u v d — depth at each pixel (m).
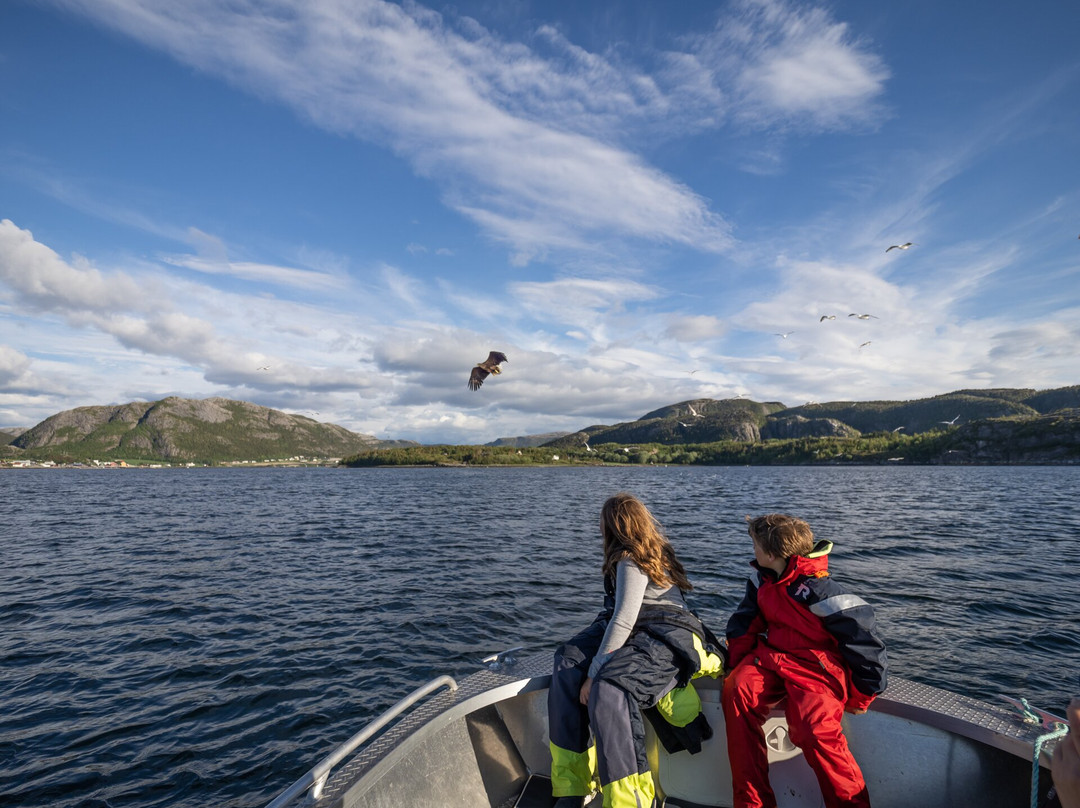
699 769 3.29
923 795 2.82
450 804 2.85
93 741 7.50
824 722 2.79
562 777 3.11
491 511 37.94
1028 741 2.51
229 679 9.29
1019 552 18.97
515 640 10.91
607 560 3.40
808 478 94.81
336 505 44.12
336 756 2.45
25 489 73.81
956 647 9.97
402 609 12.92
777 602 3.11
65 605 13.70
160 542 23.58
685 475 120.06
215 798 6.38
